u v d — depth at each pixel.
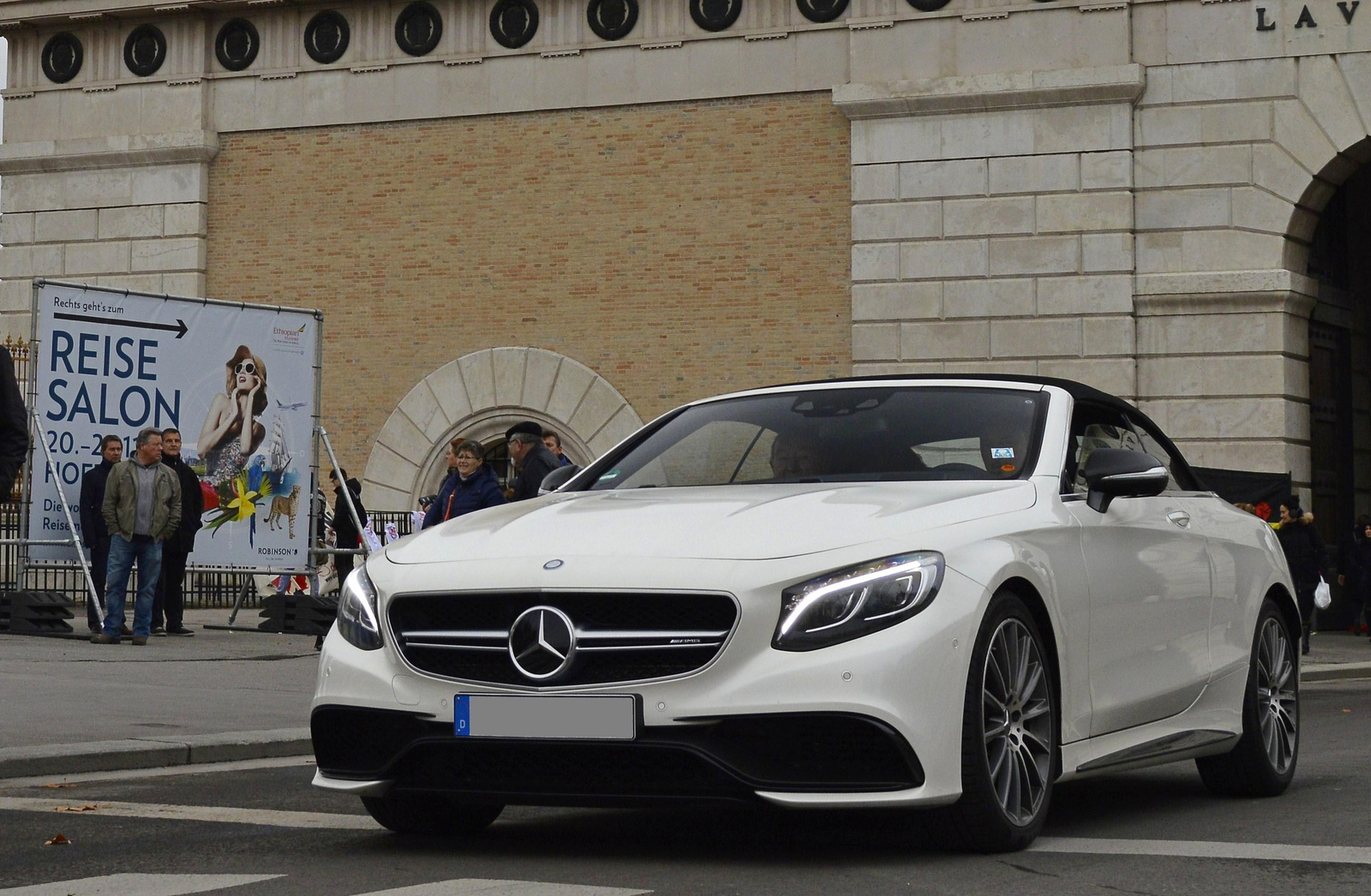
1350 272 28.28
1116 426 8.22
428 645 6.40
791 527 6.37
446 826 7.21
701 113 27.20
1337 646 25.03
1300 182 24.36
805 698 5.95
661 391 27.16
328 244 28.91
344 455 28.66
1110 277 24.88
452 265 28.33
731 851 6.66
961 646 6.17
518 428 15.70
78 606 22.70
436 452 28.28
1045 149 25.22
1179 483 8.77
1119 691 7.30
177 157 29.22
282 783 9.27
